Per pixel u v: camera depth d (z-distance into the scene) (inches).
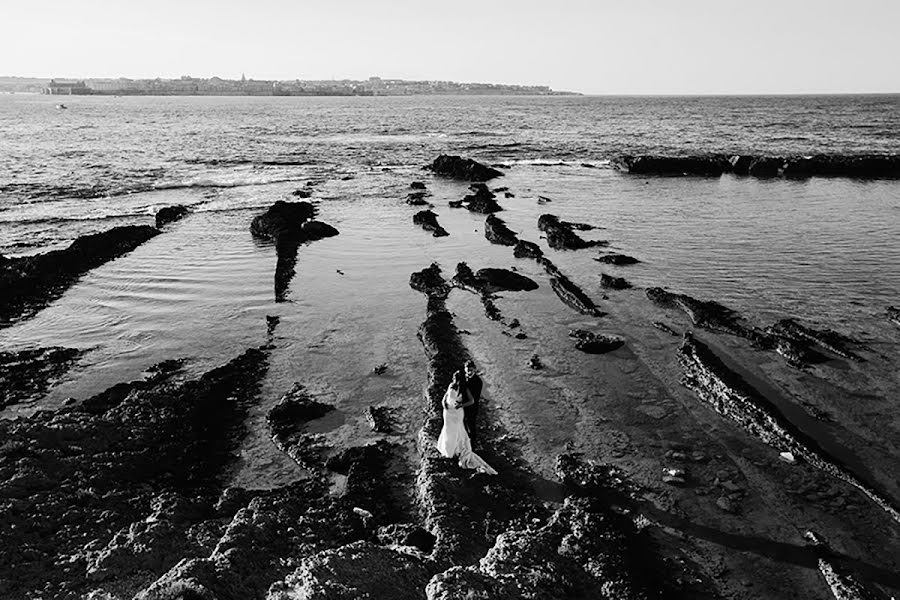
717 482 335.0
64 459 324.2
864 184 1350.9
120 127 2950.3
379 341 520.7
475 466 342.0
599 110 5615.2
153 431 366.0
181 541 267.7
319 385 442.9
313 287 655.8
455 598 222.8
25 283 641.6
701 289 641.0
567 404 418.3
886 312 573.3
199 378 447.2
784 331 526.9
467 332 539.5
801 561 279.9
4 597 230.5
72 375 461.1
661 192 1246.9
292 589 228.8
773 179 1434.5
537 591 243.4
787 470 346.6
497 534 290.5
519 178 1445.6
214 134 2625.5
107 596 231.0
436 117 4284.0
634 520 305.1
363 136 2615.7
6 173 1430.9
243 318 570.3
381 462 353.1
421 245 826.8
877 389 433.7
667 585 264.7
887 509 312.8
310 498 319.9
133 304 607.5
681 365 472.1
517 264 736.3
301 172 1534.2
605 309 589.9
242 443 373.1
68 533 271.1
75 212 1032.8
